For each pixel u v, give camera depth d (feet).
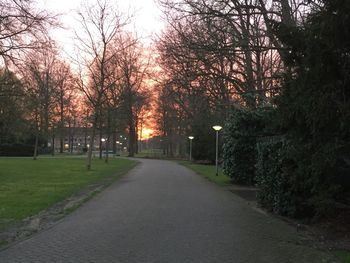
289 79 32.35
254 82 80.89
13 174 93.40
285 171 37.50
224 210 45.34
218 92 93.40
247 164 75.15
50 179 82.74
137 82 212.02
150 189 67.72
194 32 70.64
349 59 28.48
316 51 28.43
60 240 30.40
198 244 29.35
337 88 28.37
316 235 32.37
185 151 255.09
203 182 83.05
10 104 94.17
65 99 246.06
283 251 27.61
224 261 25.11
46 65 193.57
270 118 37.09
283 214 40.83
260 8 61.26
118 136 362.74
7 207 45.65
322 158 28.55
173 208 46.55
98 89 133.08
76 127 325.01
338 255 26.35
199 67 76.43
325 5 27.76
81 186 70.08
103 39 126.00
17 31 72.08
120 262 24.68
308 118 29.37
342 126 26.86
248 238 31.42
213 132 169.58
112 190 65.57
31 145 260.62
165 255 26.30
